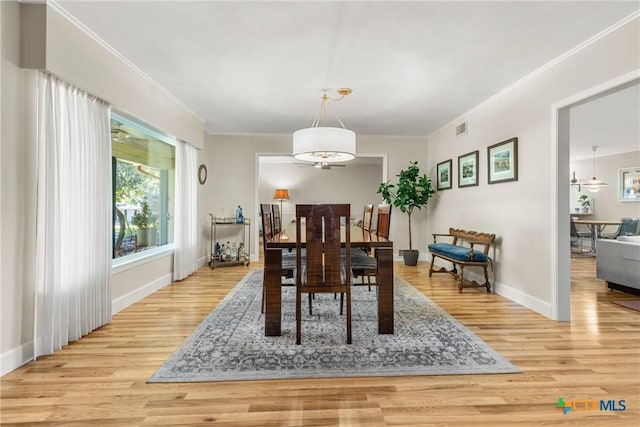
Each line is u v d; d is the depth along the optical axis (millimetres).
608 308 3264
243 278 4582
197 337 2455
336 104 4082
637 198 7281
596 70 2451
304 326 2695
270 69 3041
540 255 3082
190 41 2541
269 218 3305
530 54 2727
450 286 4133
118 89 2809
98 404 1616
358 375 1901
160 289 3971
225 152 5926
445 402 1646
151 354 2172
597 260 4242
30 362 2047
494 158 3814
